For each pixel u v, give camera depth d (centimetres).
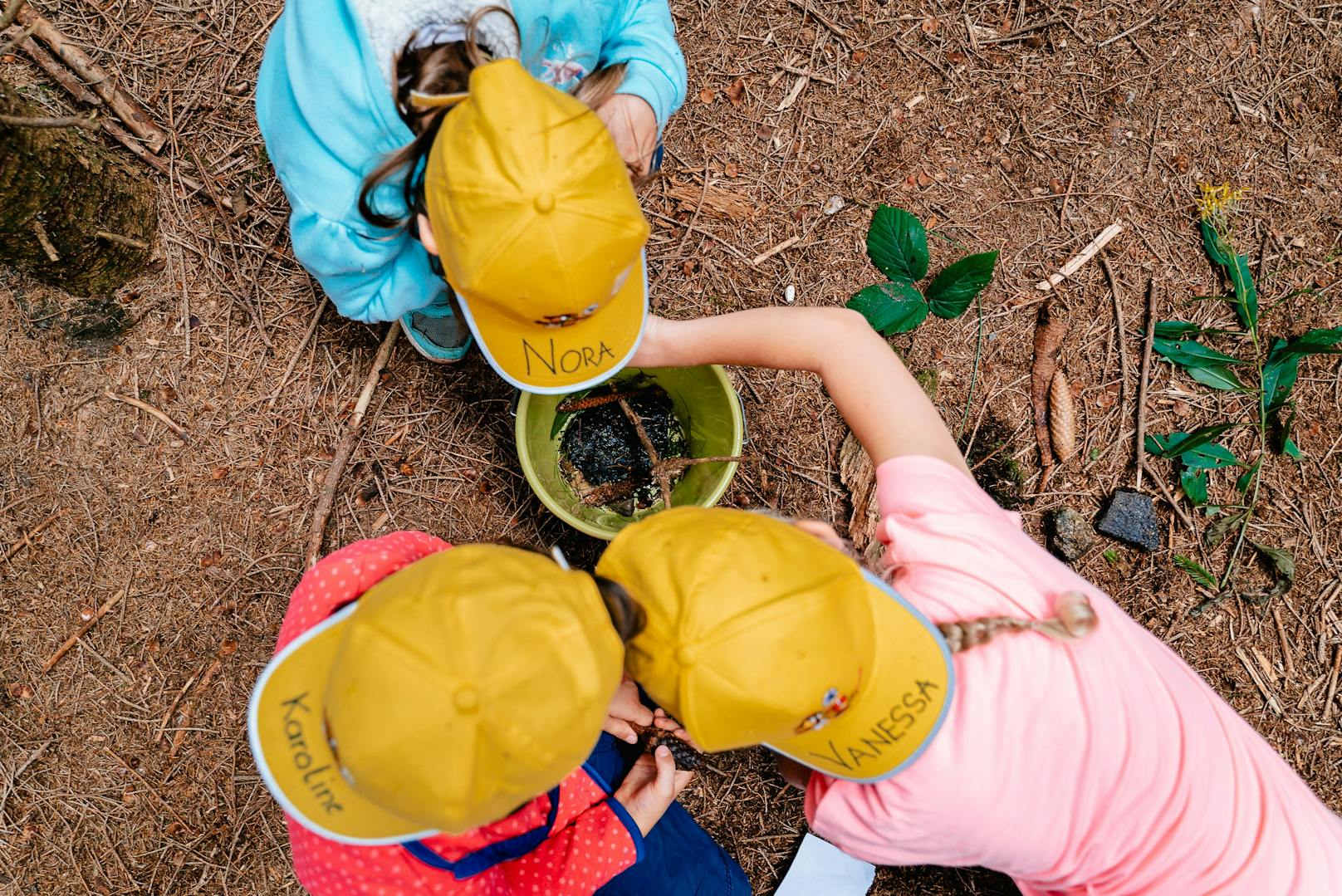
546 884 139
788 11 196
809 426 195
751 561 93
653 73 144
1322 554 197
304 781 102
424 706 83
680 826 173
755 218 196
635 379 187
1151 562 197
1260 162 202
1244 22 201
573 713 86
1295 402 198
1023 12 200
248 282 186
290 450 188
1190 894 121
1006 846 111
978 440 197
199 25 183
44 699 184
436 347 181
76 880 183
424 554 133
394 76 111
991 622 106
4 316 179
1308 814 132
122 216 171
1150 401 199
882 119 198
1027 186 200
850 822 115
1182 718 119
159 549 186
